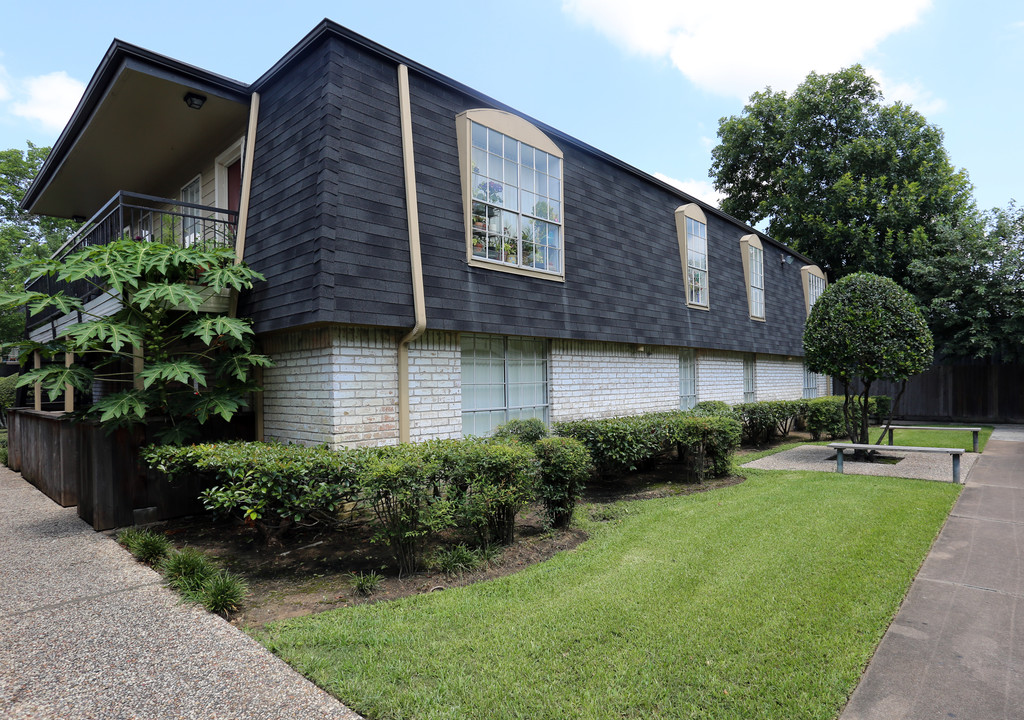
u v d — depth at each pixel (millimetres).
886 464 9430
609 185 9688
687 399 11859
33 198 11711
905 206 19812
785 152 24516
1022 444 12023
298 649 3070
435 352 6648
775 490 7129
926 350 9336
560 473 5352
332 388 5684
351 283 5594
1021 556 4660
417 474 4211
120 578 4258
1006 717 2469
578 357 8953
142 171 10070
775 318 15422
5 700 2592
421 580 4203
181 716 2457
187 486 6238
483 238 7156
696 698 2590
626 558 4574
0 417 15359
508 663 2898
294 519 4594
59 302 5773
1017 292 16625
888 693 2672
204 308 6480
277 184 6367
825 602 3629
